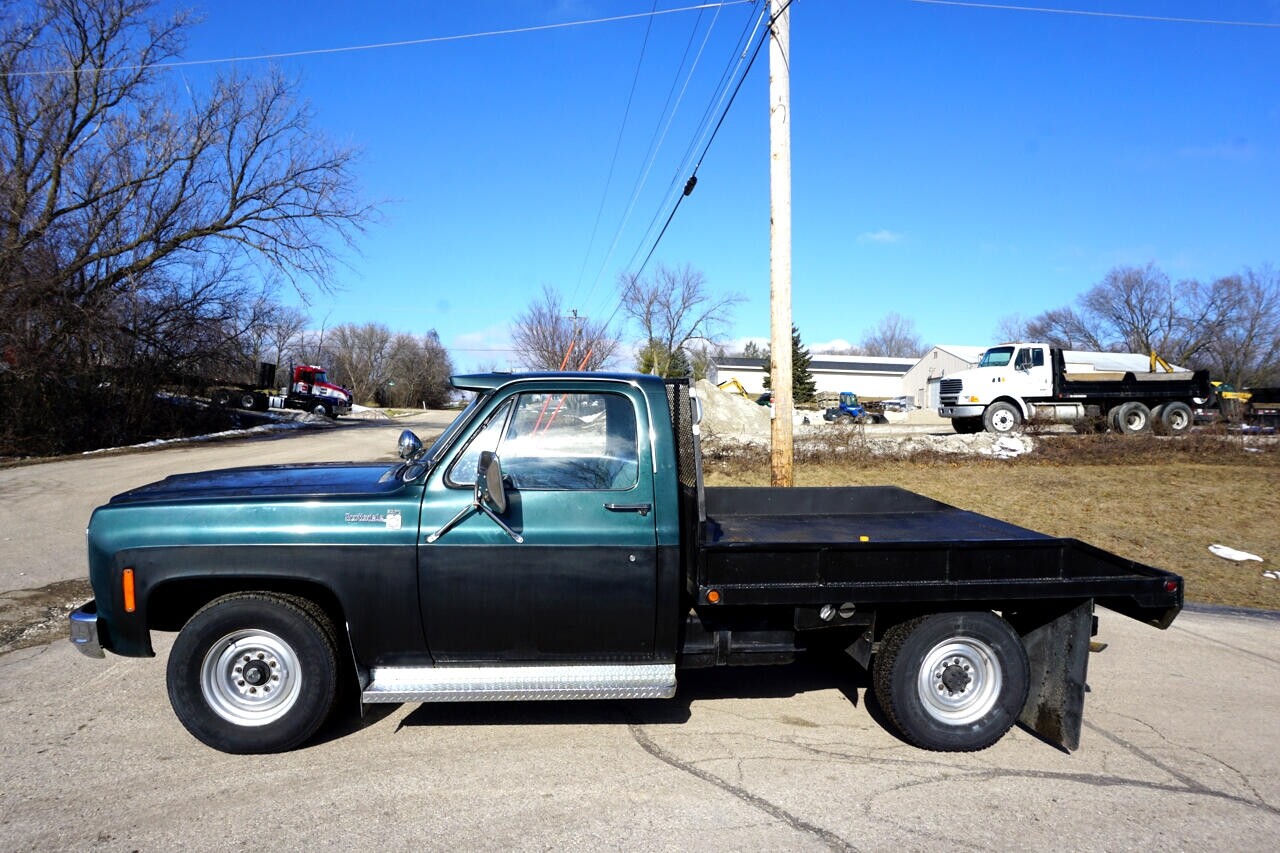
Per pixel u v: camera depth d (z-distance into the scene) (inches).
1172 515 525.7
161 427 1087.0
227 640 164.6
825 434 753.6
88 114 1015.0
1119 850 137.0
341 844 133.6
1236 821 147.7
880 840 138.3
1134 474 668.7
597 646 172.2
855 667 233.9
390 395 3782.0
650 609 171.2
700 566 167.0
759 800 151.8
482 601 167.2
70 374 932.0
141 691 204.2
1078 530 482.6
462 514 167.0
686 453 189.0
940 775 165.3
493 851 132.2
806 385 2610.7
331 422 1675.7
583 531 169.2
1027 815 148.5
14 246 900.6
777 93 418.3
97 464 768.9
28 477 663.1
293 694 165.8
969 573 173.5
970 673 177.6
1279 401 1146.0
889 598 171.2
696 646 181.6
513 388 175.8
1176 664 247.6
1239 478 649.6
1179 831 143.8
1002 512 528.1
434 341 3887.8
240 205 1128.2
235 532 163.9
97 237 996.6
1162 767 171.3
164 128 1045.8
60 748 169.9
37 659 231.3
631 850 133.3
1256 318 2436.0
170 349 1075.9
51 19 980.6
